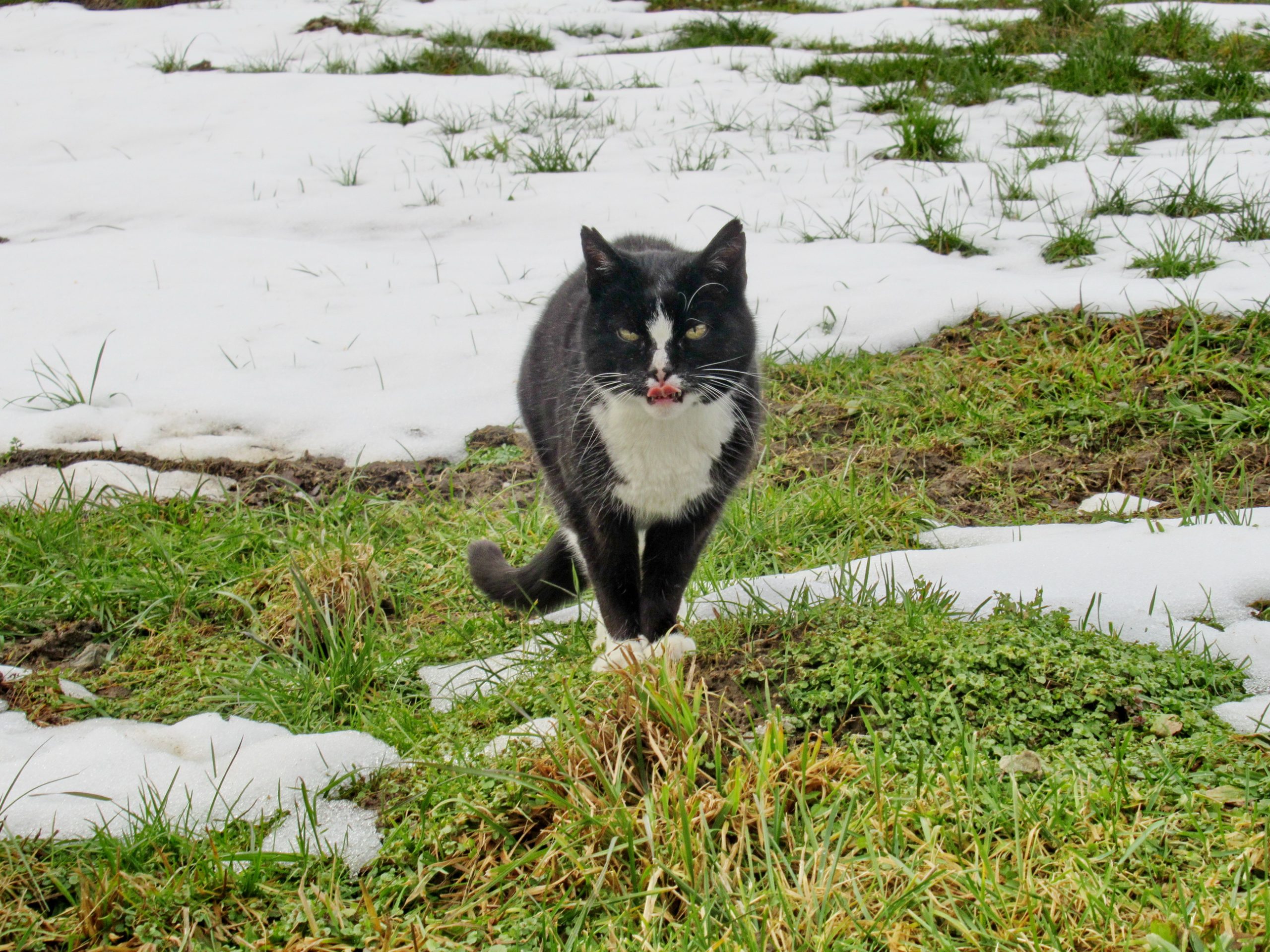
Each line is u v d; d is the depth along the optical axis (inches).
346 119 371.6
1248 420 188.2
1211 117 331.0
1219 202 263.9
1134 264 239.9
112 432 206.8
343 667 138.7
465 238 287.9
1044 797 105.0
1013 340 218.8
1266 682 123.1
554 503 157.9
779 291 244.2
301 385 221.6
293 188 319.0
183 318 245.8
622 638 144.9
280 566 163.9
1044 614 137.7
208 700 137.9
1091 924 91.5
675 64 423.8
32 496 184.7
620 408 139.3
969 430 198.4
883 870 98.3
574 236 283.7
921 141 320.2
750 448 151.2
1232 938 86.0
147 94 393.7
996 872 95.6
